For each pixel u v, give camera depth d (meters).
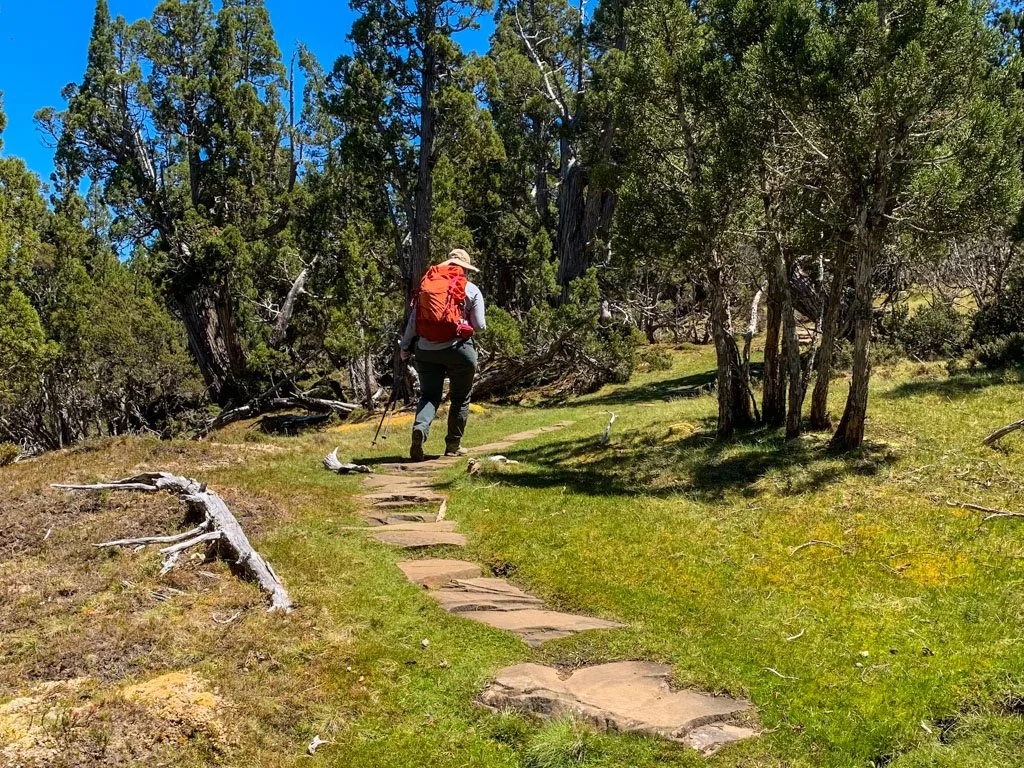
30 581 5.49
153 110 36.09
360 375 29.81
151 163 38.19
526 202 35.66
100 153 38.06
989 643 4.49
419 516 7.77
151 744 3.57
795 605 5.31
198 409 33.91
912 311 23.47
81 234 31.33
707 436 10.45
